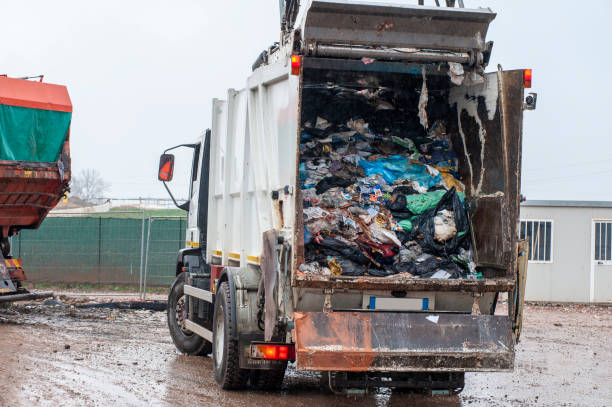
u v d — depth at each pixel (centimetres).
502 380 891
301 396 770
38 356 963
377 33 689
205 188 1060
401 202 732
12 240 2136
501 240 689
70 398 724
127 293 1975
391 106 809
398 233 717
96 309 1581
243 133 854
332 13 666
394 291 672
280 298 660
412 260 709
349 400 757
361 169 754
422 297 679
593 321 1583
